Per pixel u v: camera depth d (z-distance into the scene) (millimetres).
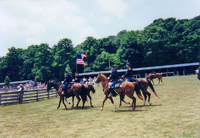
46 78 67750
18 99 15414
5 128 6953
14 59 77438
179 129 5305
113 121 6848
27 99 17781
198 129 5188
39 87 42094
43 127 6770
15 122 7953
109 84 9133
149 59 57312
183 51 60281
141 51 57812
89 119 7539
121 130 5625
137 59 58125
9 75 75312
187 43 59688
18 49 82812
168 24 75938
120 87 8797
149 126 5812
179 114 7059
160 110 8109
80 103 13156
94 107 10727
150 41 55781
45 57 68688
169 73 46781
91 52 76062
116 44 90562
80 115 8578
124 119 7016
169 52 60250
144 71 52500
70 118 8062
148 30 59750
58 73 71625
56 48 72875
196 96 11133
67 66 62000
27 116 9242
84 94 10688
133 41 57281
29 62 75500
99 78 9969
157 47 57281
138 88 8930
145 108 8945
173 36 63562
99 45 83062
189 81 22391
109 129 5840
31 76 75375
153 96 13117
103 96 16719
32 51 71750
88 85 10992
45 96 19594
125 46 59094
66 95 10969
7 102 14859
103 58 68188
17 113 10328
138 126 5910
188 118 6402
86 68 71062
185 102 9523
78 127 6406
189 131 5078
